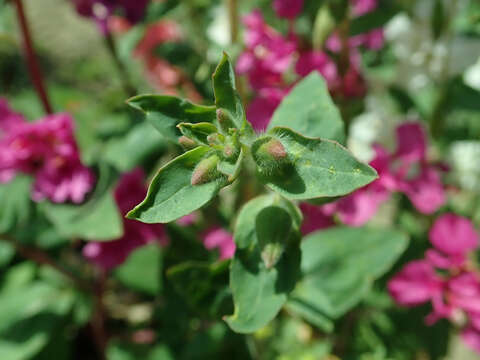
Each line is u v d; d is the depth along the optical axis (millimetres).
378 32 196
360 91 187
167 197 92
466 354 259
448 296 172
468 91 198
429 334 216
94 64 359
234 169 91
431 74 210
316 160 91
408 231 221
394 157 174
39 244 207
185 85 238
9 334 197
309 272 156
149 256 199
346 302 152
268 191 175
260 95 168
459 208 238
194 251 199
